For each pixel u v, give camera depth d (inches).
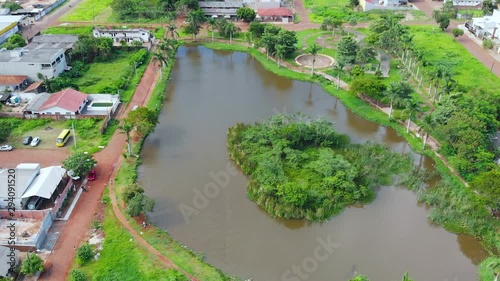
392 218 3538.4
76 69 5777.6
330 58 6392.7
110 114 4773.6
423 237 3356.3
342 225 3454.7
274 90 5610.2
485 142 4030.5
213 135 4586.6
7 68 5452.8
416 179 3878.0
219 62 6505.9
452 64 6023.6
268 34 6373.0
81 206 3511.3
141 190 3491.6
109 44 6279.5
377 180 3880.4
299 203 3476.9
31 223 3282.5
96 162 3897.6
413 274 3021.7
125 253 3070.9
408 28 7362.2
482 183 3388.3
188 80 5895.7
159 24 7760.8
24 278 2864.2
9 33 7017.7
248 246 3238.2
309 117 4822.8
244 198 3708.2
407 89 4662.9
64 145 4296.3
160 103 5191.9
